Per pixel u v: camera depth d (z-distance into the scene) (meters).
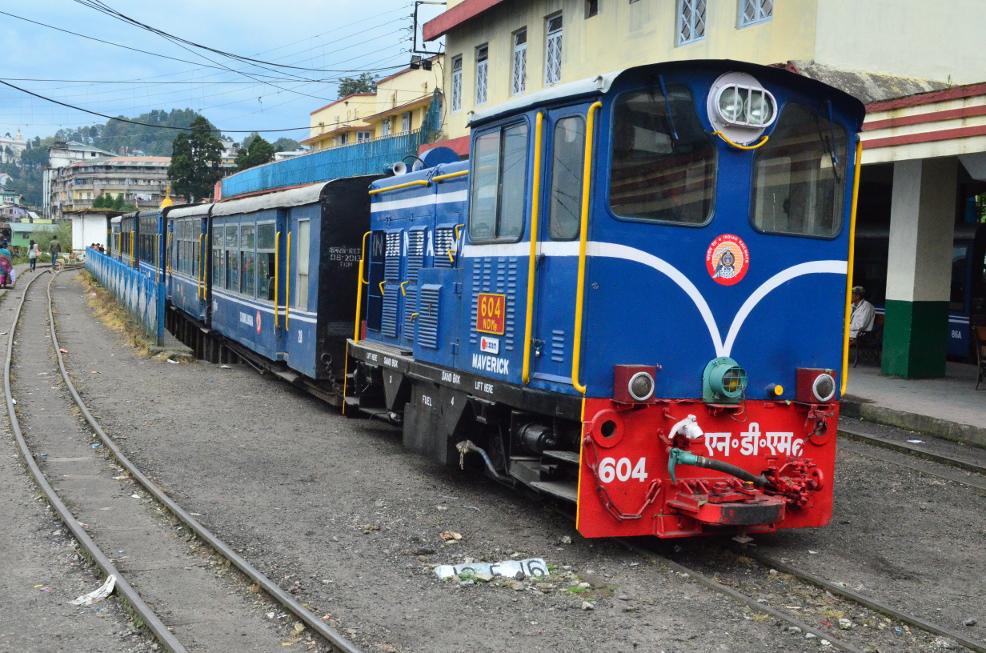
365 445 10.45
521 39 19.66
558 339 6.33
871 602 5.61
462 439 8.34
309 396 13.88
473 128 7.75
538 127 6.54
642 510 6.20
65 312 27.23
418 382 9.15
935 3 14.04
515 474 7.00
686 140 6.23
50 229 87.81
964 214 18.16
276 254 13.66
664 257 6.18
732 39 14.23
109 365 16.50
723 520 5.93
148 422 11.42
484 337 7.50
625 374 5.98
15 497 7.92
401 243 10.31
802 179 6.64
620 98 6.02
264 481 8.64
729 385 6.22
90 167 138.50
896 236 14.30
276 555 6.45
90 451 9.86
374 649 4.84
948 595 5.91
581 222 6.01
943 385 13.50
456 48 22.44
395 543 6.78
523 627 5.21
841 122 6.74
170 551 6.55
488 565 6.19
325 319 12.05
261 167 35.25
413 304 9.77
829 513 6.80
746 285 6.45
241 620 5.28
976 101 11.05
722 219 6.35
